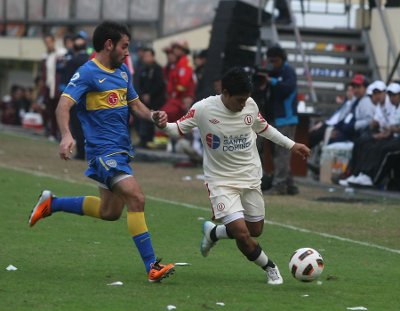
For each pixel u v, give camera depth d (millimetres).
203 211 39375
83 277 25188
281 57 45219
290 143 25797
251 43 60344
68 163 58375
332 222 37406
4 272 25672
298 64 63750
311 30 65812
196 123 25047
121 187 24688
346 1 67812
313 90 59781
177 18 79000
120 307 21578
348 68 64000
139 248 24672
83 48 60719
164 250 30094
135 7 83375
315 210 40812
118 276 25406
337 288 24562
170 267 24375
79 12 89062
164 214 38188
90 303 21953
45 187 45875
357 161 49812
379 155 48469
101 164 24781
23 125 87250
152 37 82438
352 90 52844
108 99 24938
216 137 24797
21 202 40250
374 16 65250
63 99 24641
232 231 24484
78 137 60406
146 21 82188
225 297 22984
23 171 52906
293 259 24500
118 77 25172
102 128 24969
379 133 49375
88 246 30172
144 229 24688
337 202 43812
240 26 59125
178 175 54000
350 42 65500
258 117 25391
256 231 25656
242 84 24281
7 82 100500
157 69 68188
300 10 68438
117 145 25000
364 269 27594
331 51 64625
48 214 26750
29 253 28625
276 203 42844
